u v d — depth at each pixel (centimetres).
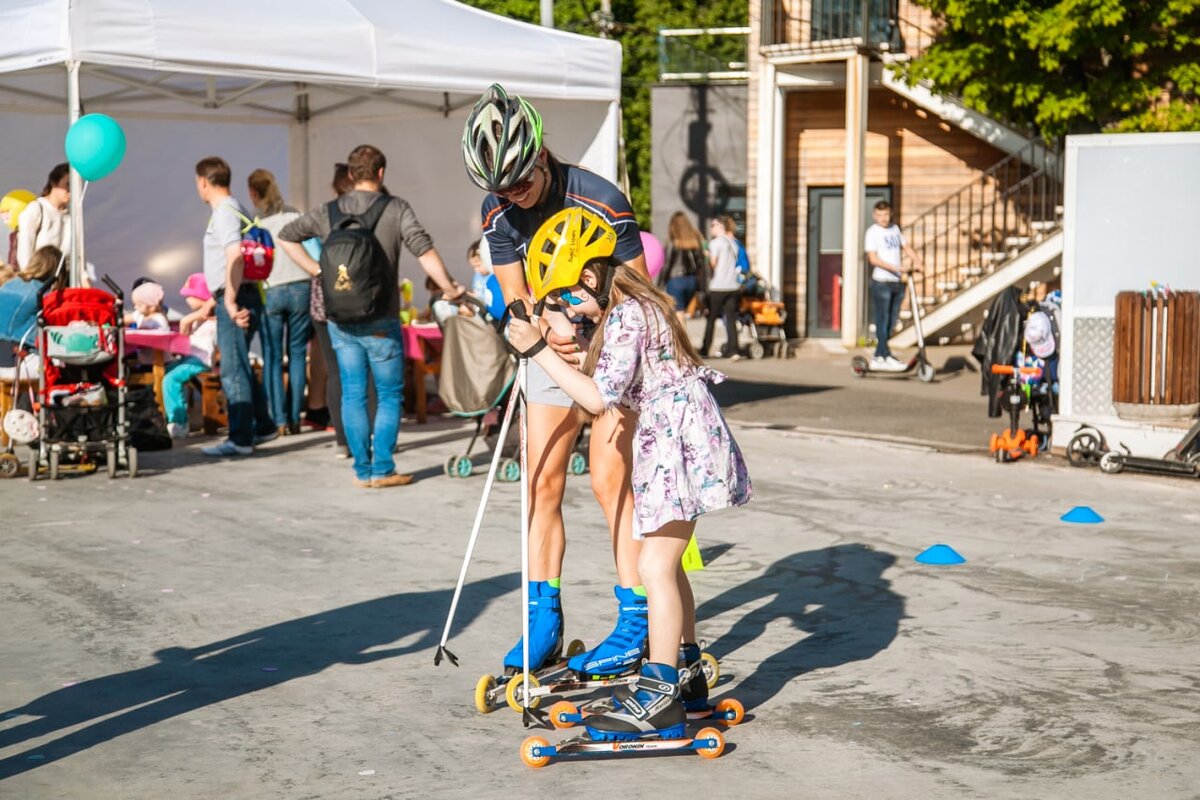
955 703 482
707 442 428
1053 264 1964
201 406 1238
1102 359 1048
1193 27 1716
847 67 2084
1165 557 716
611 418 480
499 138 459
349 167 906
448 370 929
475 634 574
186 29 949
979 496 891
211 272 1038
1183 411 1001
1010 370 1036
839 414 1309
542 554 498
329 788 406
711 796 397
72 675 518
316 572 684
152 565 698
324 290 882
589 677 478
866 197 2209
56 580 666
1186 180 1016
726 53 2536
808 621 594
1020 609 612
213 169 1010
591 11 3588
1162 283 1025
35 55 932
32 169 1395
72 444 943
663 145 2498
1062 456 1051
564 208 496
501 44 1084
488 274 1104
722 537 770
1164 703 482
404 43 1037
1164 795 397
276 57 988
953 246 2169
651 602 431
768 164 2175
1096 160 1032
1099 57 1827
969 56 1720
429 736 452
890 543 751
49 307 927
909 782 407
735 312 1950
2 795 400
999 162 2125
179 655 545
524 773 419
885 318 1672
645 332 427
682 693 459
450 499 880
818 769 420
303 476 964
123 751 438
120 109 1416
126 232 1441
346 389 908
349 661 537
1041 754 432
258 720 468
